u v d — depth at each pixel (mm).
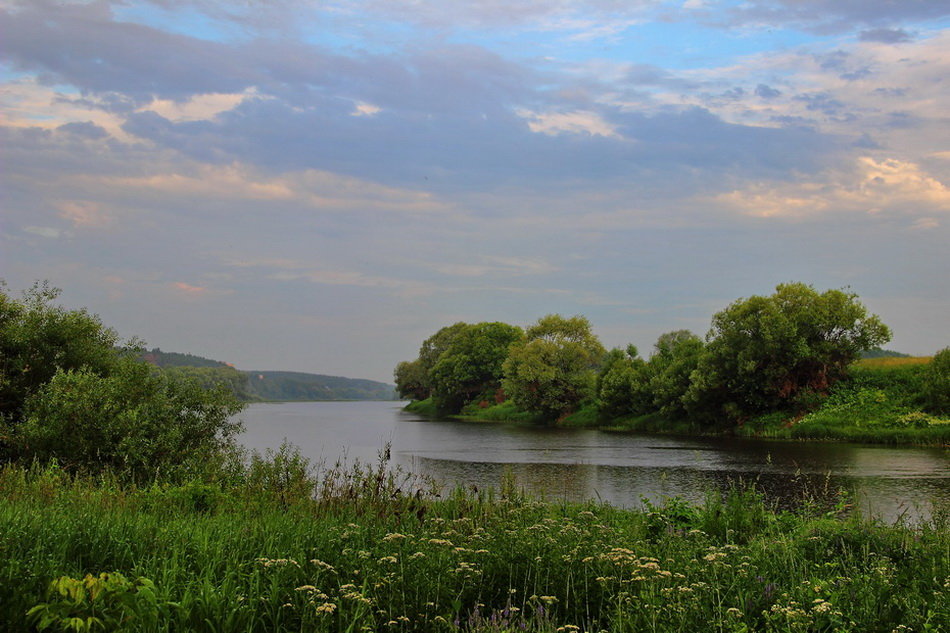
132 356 21516
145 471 16328
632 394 67000
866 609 5953
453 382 107625
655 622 5570
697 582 6562
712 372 54281
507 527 8867
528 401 78750
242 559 7266
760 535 9984
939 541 8570
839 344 54031
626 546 8188
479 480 27547
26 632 5152
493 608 6418
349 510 11297
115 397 17766
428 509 11469
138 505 11492
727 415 55031
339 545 7945
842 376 55094
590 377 77375
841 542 8773
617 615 5852
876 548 8555
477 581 6797
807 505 13688
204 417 19656
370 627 5562
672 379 60188
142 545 7602
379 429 66875
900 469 30172
